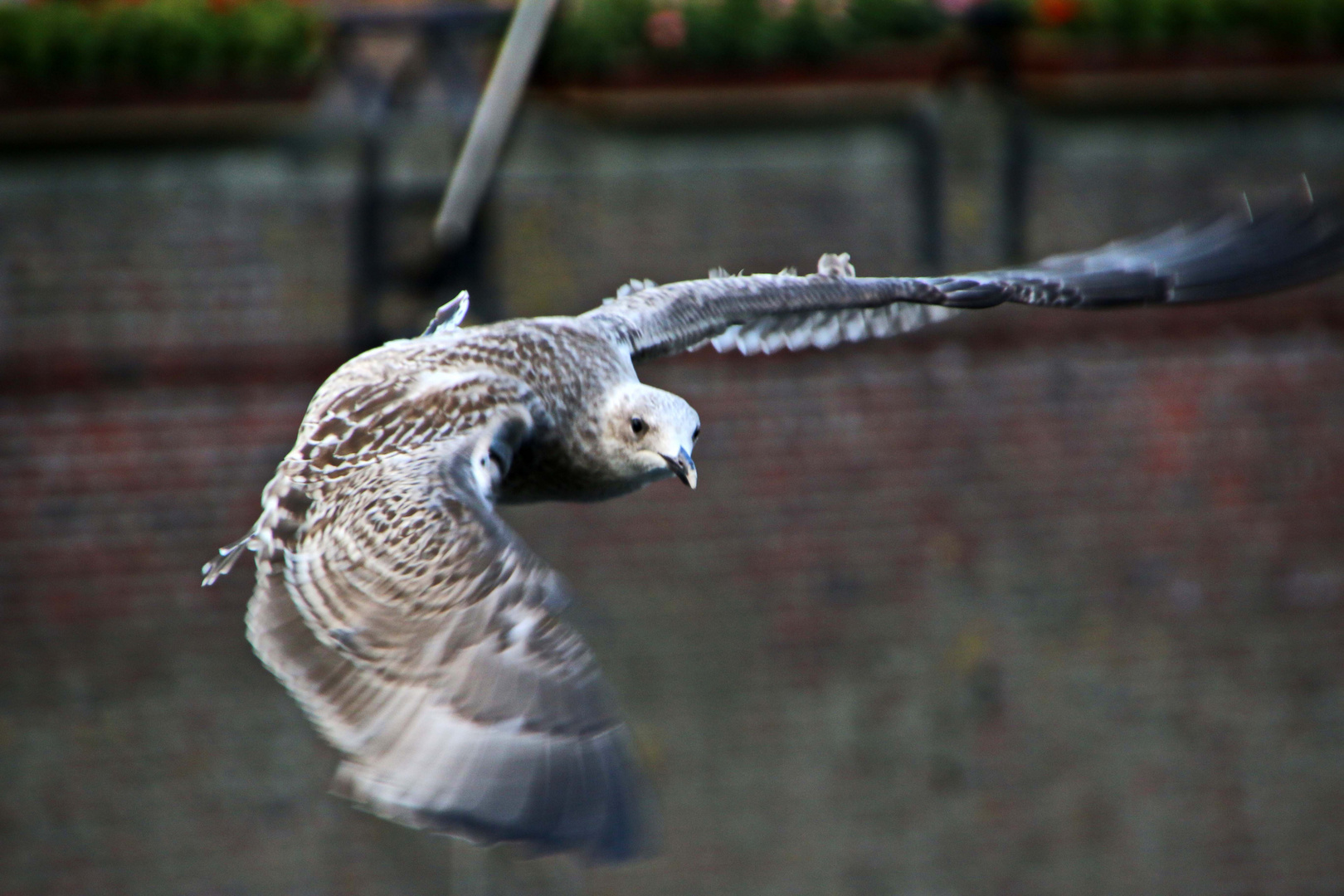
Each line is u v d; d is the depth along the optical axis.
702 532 14.75
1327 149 15.48
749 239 14.58
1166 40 14.29
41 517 13.84
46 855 13.81
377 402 5.29
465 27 13.55
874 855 14.92
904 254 14.84
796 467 14.88
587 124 14.18
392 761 4.09
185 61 12.95
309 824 14.09
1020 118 14.91
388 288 14.05
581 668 4.19
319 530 4.67
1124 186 15.22
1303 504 15.80
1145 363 15.46
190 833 13.98
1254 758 15.59
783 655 14.85
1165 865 15.40
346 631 4.33
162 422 13.95
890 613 15.04
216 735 14.05
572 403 6.11
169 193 13.76
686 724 14.67
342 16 13.24
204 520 14.05
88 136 13.41
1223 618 15.60
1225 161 15.35
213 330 13.92
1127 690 15.40
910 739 15.04
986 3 14.12
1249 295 7.74
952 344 15.12
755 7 13.45
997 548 15.23
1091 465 15.40
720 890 14.67
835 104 13.98
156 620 13.98
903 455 15.06
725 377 14.77
